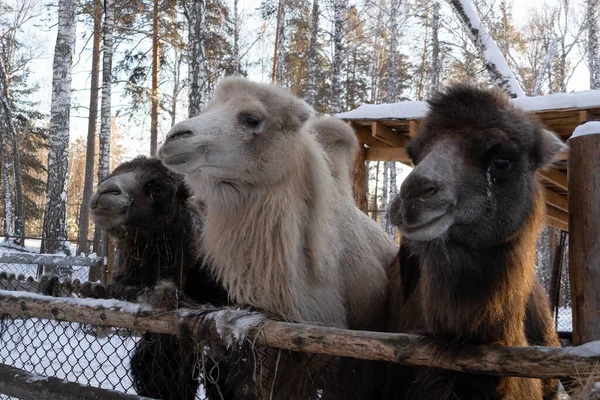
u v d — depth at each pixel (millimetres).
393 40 23188
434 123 2838
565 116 6469
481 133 2676
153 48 23844
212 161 3465
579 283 2828
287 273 3420
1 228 34594
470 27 10406
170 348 3896
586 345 2236
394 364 3516
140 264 4445
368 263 4098
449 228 2617
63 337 7496
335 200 4098
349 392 3514
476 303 2639
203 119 3555
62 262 11055
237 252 3537
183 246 4492
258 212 3508
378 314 4051
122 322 3295
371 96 33812
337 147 4469
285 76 29016
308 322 3520
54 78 14992
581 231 2830
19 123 35750
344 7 17156
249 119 3561
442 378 2863
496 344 2557
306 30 29062
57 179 14812
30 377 3680
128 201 4312
